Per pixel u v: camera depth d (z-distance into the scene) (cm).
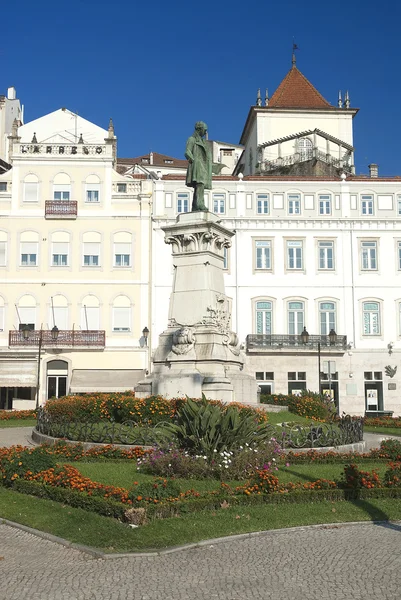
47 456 1309
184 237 2148
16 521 1060
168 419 1833
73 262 4559
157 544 927
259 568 848
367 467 1505
